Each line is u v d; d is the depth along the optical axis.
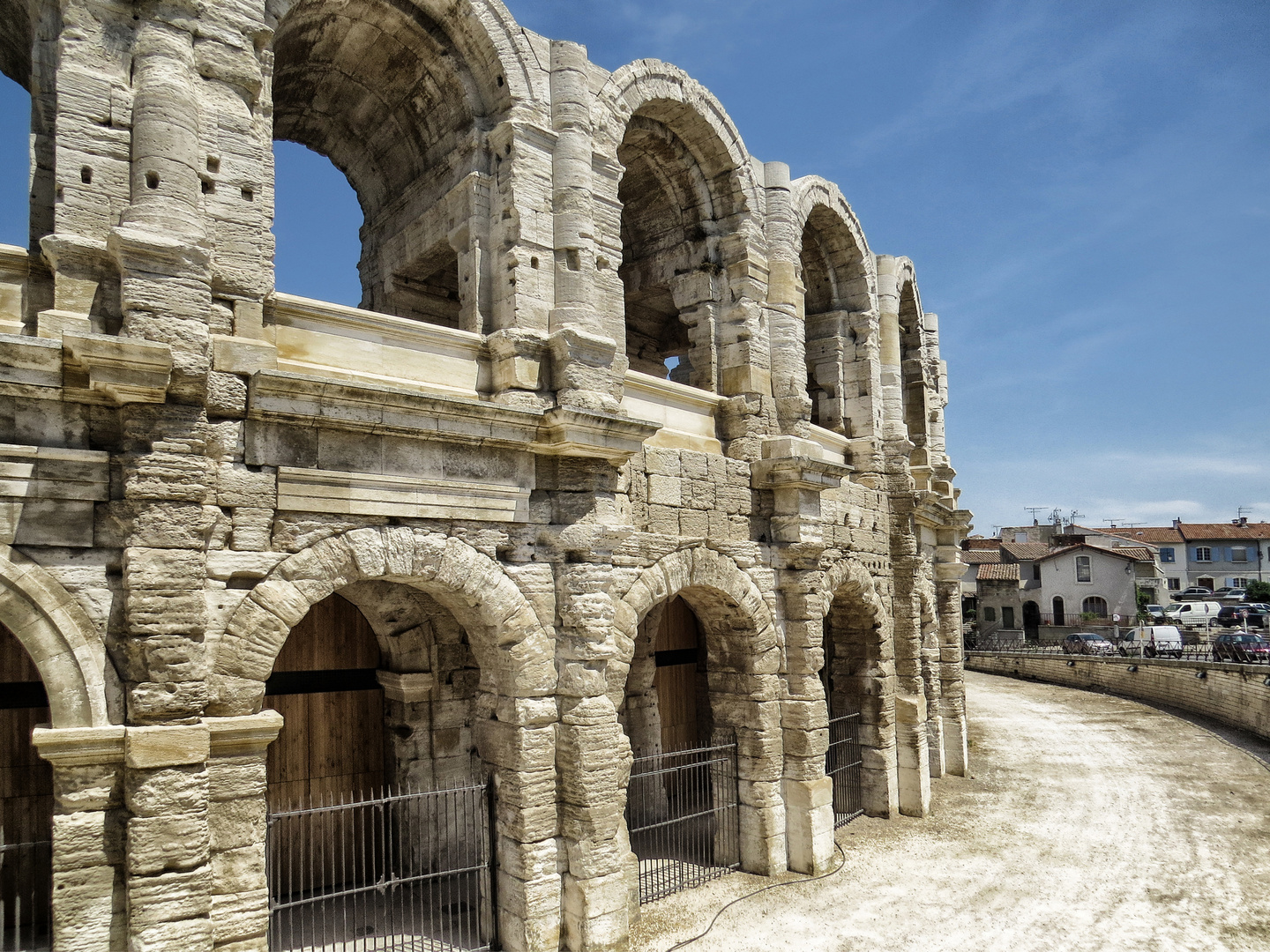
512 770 14.44
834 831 22.16
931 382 34.53
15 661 13.95
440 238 17.00
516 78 15.71
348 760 16.98
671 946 15.12
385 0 15.06
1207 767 30.53
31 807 13.95
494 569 14.23
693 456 18.23
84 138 11.30
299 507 12.30
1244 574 94.75
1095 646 58.34
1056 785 27.94
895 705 24.92
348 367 13.64
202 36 12.30
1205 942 15.79
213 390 11.79
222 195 12.33
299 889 16.16
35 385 10.55
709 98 19.73
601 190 16.97
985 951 15.29
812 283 26.47
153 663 10.72
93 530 10.86
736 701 19.17
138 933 10.43
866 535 23.98
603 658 14.91
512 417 14.23
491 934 14.60
